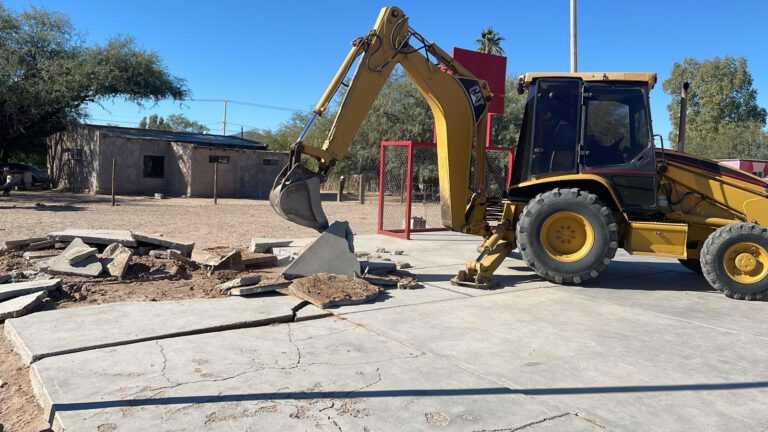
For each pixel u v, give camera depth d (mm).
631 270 9562
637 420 3734
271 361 4551
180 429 3396
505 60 12523
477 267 7629
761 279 7266
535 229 7742
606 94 7941
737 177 8078
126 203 21406
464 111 8305
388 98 31328
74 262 7340
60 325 5258
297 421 3557
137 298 6500
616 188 7883
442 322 5871
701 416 3826
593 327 5891
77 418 3480
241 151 27984
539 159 8086
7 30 27516
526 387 4219
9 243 8484
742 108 49375
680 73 51438
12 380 4277
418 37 7973
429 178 15227
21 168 30953
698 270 9156
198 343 4941
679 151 8359
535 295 7270
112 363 4387
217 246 10461
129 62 30672
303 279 6809
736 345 5395
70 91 28359
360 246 11164
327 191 36156
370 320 5844
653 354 5070
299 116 47125
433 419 3646
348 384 4145
